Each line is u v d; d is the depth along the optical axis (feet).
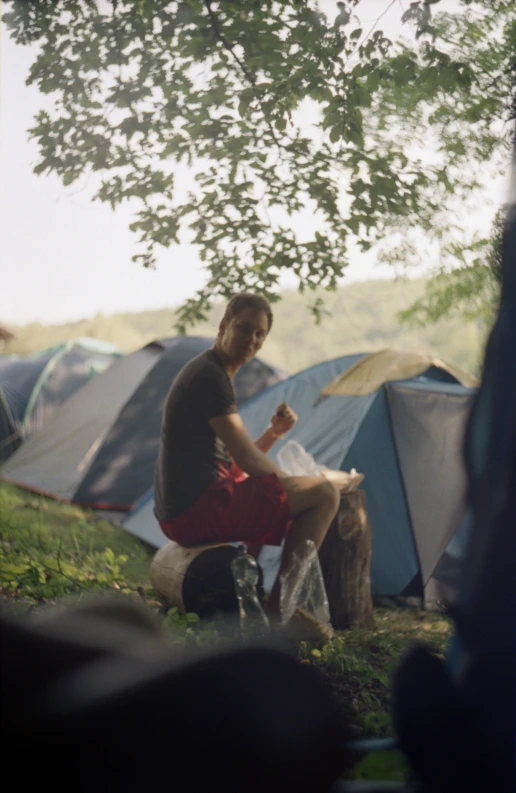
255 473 16.46
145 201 18.13
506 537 2.27
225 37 16.84
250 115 17.26
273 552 19.97
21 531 23.34
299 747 1.98
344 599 17.60
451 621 2.60
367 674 13.94
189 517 16.49
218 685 1.96
